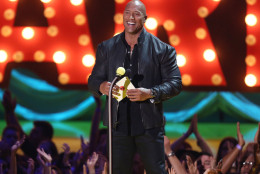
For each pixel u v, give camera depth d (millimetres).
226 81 24703
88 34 24828
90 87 11586
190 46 24688
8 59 24734
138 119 11156
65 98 31719
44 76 24734
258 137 14547
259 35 24891
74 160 17203
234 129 29594
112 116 11188
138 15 11273
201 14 24750
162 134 11328
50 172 14250
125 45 11414
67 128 29219
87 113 32188
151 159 11164
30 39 24781
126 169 11328
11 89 31281
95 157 13547
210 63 24688
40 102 31625
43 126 20844
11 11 24891
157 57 11320
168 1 24703
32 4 24906
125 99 11172
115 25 24844
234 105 31047
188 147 19156
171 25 24625
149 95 10859
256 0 24953
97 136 19844
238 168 17016
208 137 27453
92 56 24734
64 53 24719
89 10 24922
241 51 24828
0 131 28125
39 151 14375
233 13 24891
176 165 13078
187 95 31625
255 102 31328
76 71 24719
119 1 24906
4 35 24797
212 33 24781
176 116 31250
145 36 11398
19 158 16891
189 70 24656
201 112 31281
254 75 24750
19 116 31250
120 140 11211
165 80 11398
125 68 11289
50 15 24875
